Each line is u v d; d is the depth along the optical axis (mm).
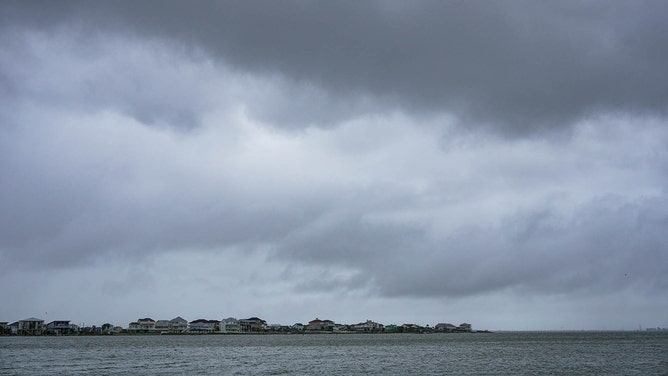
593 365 115938
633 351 168000
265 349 193125
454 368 110500
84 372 103188
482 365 117250
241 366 116938
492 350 180375
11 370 107062
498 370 105812
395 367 113312
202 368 112062
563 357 141000
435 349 190125
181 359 138500
